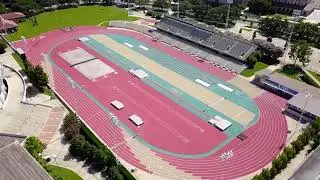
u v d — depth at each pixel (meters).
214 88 123.12
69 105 110.81
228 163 88.94
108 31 172.88
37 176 70.56
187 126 102.50
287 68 137.50
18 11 185.88
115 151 91.69
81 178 82.12
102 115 106.62
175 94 118.75
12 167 72.25
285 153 86.19
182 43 157.25
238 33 171.50
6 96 113.56
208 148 94.06
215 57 144.38
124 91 119.75
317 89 117.44
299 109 107.00
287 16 198.62
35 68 116.00
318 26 172.38
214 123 103.12
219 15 182.62
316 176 75.81
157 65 138.88
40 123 101.31
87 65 137.00
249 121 105.69
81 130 98.25
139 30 173.62
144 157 90.12
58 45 155.00
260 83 126.44
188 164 88.38
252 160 90.06
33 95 115.50
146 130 100.19
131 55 147.00
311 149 92.00
